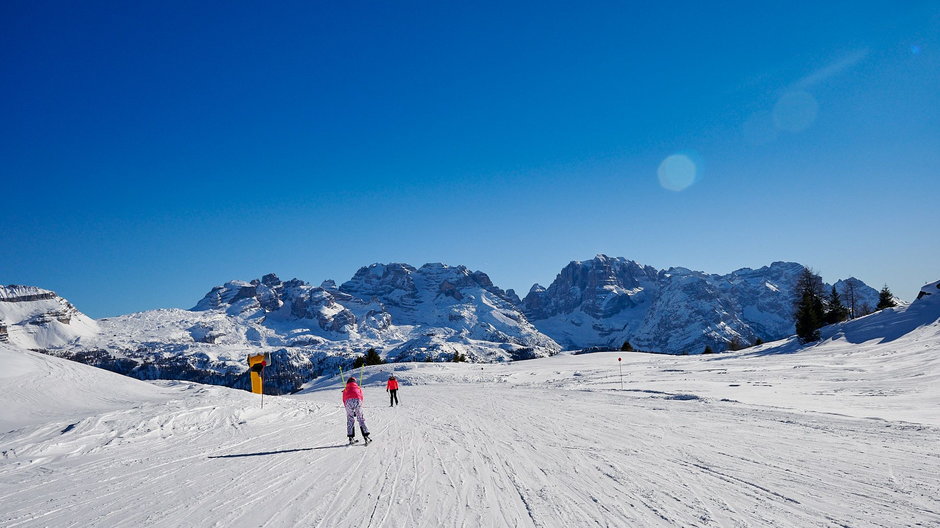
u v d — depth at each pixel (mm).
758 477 7512
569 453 9914
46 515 6008
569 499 6543
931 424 12070
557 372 61281
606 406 20125
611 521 5598
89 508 6285
